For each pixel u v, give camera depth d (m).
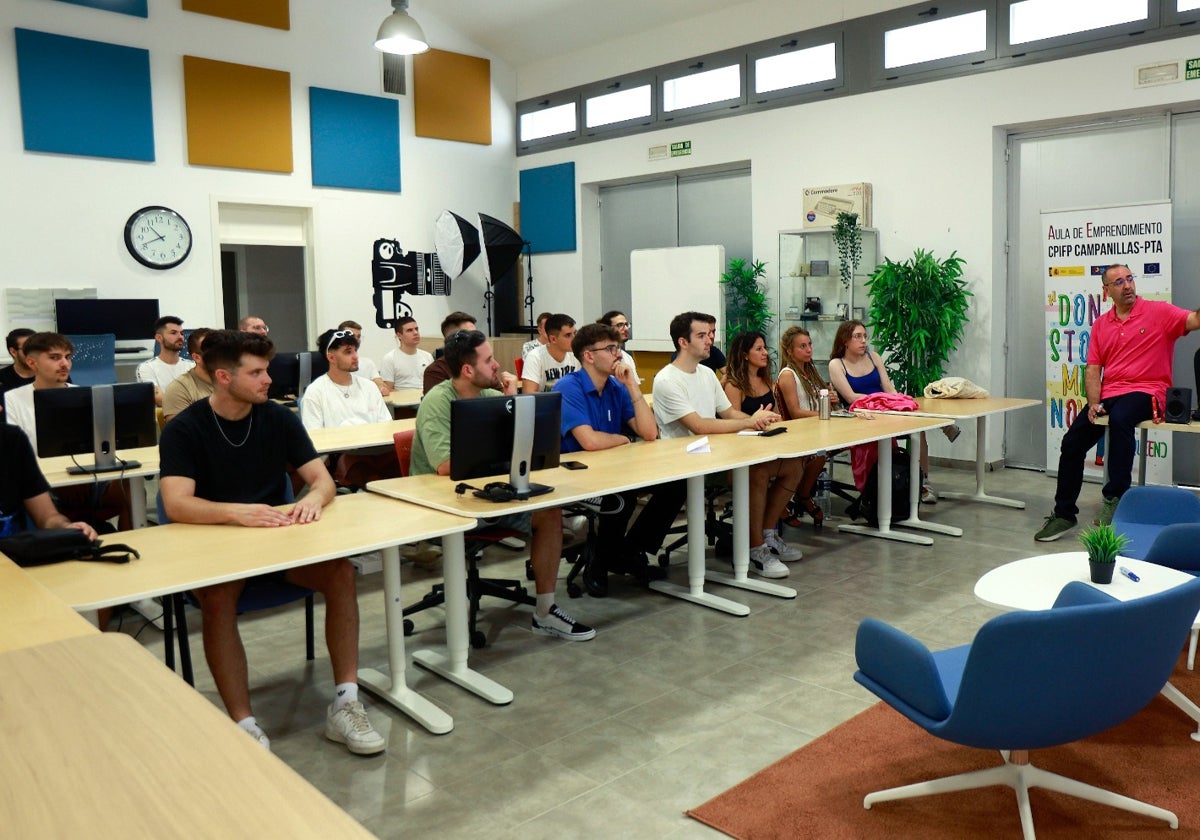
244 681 2.81
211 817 1.12
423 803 2.56
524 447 3.32
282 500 3.24
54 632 1.92
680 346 4.94
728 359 5.59
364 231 9.52
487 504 3.20
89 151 7.77
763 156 8.53
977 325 7.31
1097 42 6.54
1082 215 6.53
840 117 7.96
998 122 7.06
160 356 6.68
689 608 4.25
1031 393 7.38
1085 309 6.61
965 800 2.47
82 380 7.42
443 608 4.23
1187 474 6.62
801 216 8.30
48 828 1.10
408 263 9.78
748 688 3.31
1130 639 1.99
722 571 4.79
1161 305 5.17
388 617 3.18
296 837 1.07
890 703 2.25
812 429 4.94
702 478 4.26
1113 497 5.22
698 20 8.92
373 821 2.47
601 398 4.53
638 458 4.09
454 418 3.21
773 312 8.52
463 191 10.30
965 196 7.28
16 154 7.49
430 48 9.84
